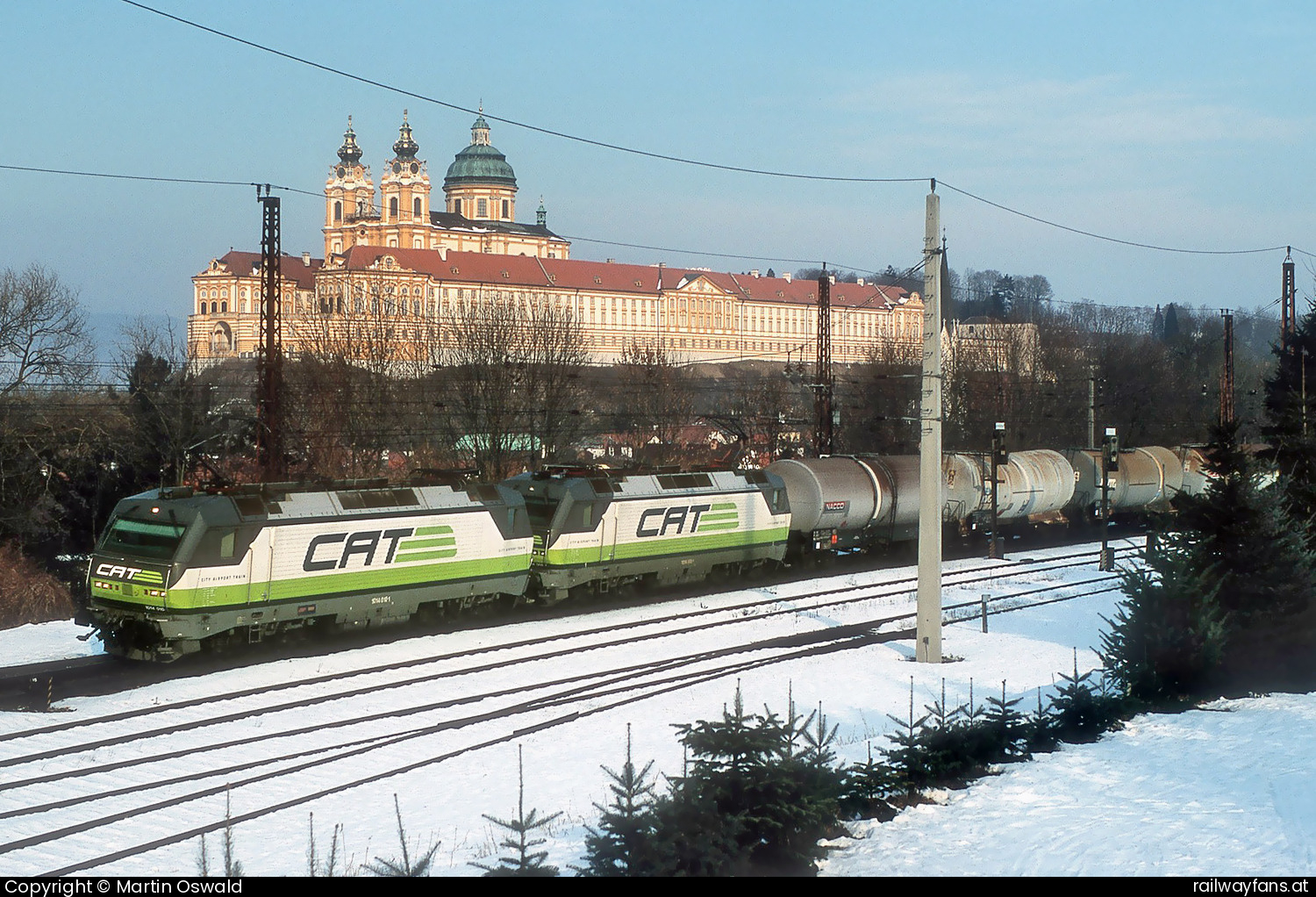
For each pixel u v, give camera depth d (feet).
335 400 201.05
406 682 85.40
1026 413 272.72
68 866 48.88
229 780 62.39
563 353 236.43
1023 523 189.57
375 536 99.81
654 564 126.00
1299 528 85.51
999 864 44.96
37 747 67.21
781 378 326.65
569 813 57.41
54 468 169.37
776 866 44.50
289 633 99.55
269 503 94.07
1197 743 65.31
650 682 86.63
